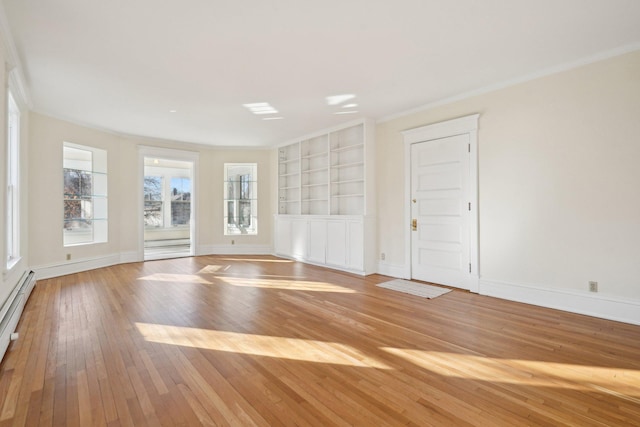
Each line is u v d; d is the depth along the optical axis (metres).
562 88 3.39
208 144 7.22
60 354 2.39
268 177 7.61
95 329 2.88
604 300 3.16
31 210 4.61
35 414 1.69
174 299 3.85
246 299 3.86
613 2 2.34
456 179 4.30
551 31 2.73
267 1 2.30
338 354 2.42
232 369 2.19
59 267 5.05
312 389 1.95
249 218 7.68
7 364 2.23
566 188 3.38
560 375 2.12
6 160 3.04
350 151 5.74
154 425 1.61
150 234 9.49
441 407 1.77
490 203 3.96
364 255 5.20
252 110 4.77
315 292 4.18
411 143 4.82
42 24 2.57
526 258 3.67
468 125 4.14
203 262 6.43
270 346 2.56
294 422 1.64
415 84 3.84
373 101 4.42
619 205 3.07
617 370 2.18
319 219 6.04
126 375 2.10
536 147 3.58
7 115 3.06
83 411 1.72
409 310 3.45
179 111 4.79
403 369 2.19
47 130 4.83
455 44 2.94
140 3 2.31
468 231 4.20
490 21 2.58
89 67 3.34
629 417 1.68
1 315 2.49
